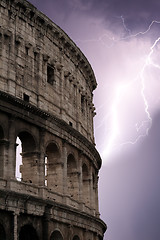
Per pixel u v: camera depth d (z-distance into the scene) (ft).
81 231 260.62
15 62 224.94
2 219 194.49
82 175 294.66
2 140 205.98
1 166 203.72
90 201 289.94
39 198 213.25
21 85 225.97
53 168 246.47
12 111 211.41
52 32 259.19
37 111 225.56
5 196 194.49
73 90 283.79
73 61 287.69
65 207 235.81
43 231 218.18
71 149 262.06
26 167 224.94
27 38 237.25
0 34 219.82
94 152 303.48
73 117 277.03
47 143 233.96
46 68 248.11
